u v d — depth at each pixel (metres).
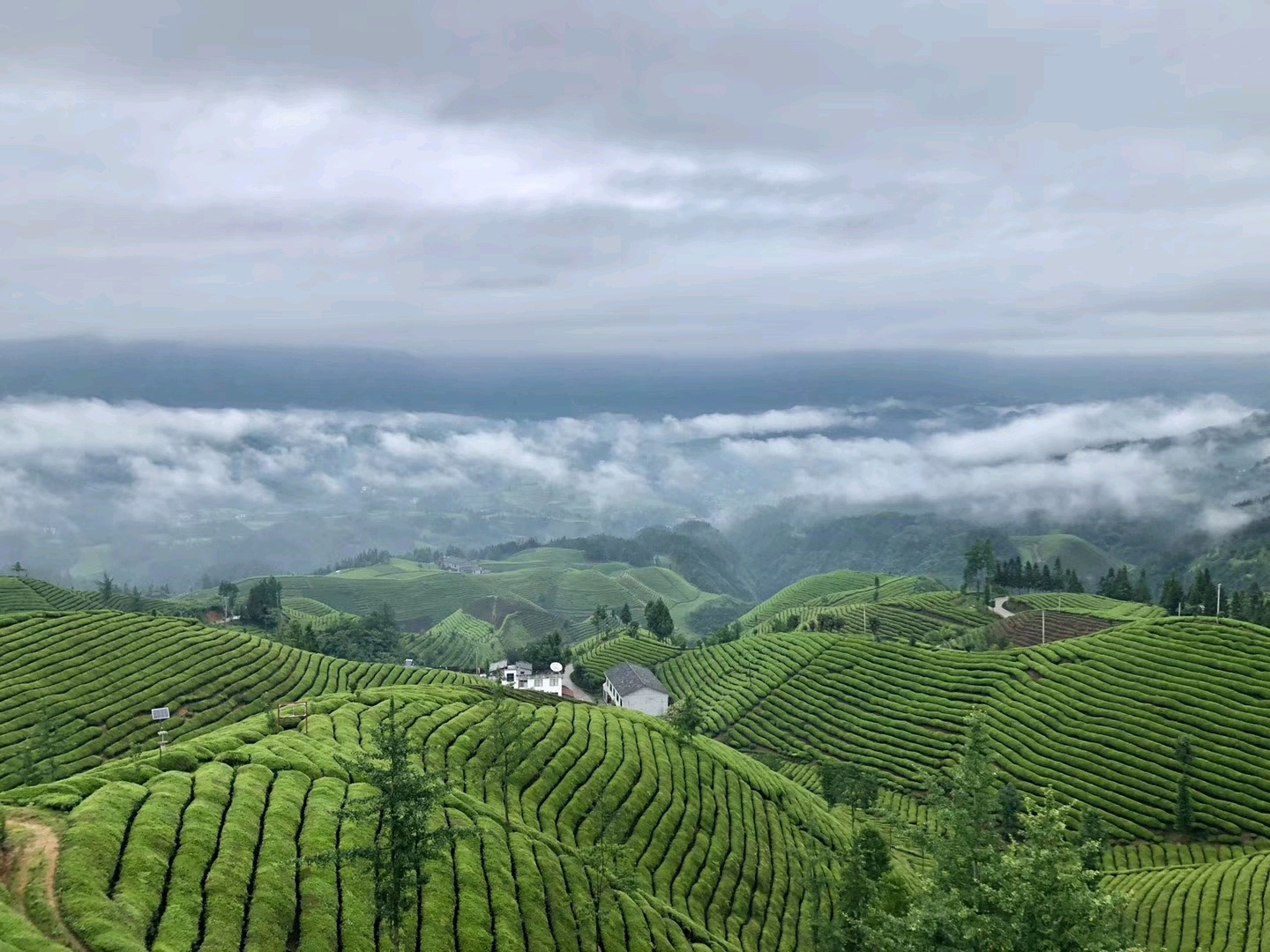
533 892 79.31
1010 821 130.88
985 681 199.12
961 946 56.81
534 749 112.25
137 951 51.28
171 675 163.12
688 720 137.38
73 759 127.81
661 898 91.94
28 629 165.12
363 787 84.44
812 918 102.00
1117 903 57.41
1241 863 122.50
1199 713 165.75
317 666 193.00
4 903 50.91
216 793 73.44
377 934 65.56
